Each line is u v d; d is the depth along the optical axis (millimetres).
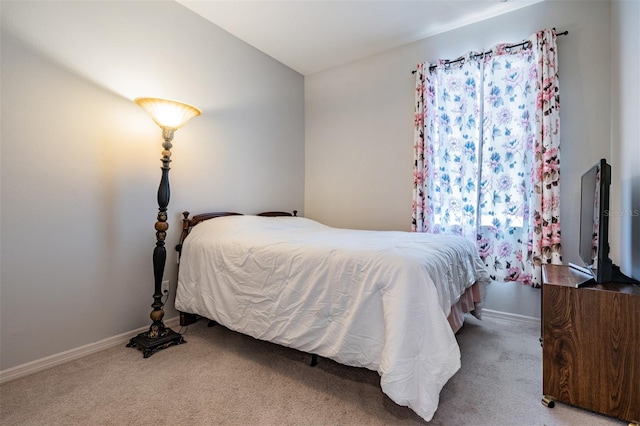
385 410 1403
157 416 1368
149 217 2311
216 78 2828
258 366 1800
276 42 3133
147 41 2307
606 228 1465
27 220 1737
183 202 2545
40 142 1784
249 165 3172
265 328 1807
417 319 1312
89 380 1657
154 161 2346
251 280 1910
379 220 3346
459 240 2182
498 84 2590
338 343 1504
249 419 1349
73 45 1917
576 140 2338
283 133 3609
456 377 1694
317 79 3820
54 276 1837
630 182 1768
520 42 2531
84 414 1383
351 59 3492
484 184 2662
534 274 2391
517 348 2062
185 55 2566
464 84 2764
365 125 3438
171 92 2461
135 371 1747
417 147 2955
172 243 2457
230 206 2957
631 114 1779
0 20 1639
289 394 1526
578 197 2330
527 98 2473
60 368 1785
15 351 1688
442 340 1277
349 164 3562
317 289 1623
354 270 1525
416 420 1338
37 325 1769
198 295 2207
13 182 1688
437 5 2547
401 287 1357
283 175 3609
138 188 2246
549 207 2320
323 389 1567
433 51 2992
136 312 2230
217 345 2086
